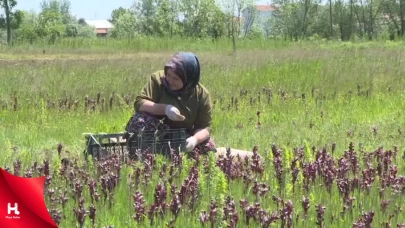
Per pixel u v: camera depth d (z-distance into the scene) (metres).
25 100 14.14
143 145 7.78
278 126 11.51
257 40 50.44
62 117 12.14
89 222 5.12
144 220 5.12
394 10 102.88
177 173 6.45
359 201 5.82
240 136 10.32
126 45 47.41
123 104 13.48
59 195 5.63
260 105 13.95
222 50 45.00
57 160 6.28
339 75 19.36
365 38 62.31
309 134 10.48
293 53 32.75
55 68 21.86
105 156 7.16
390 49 38.12
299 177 6.20
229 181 6.22
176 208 5.04
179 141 7.86
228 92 15.97
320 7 109.50
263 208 5.54
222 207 5.01
